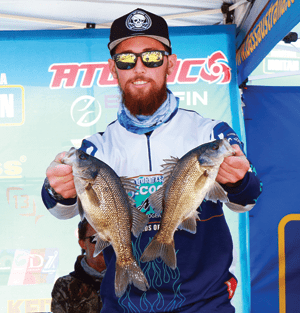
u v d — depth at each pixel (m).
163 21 2.33
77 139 3.66
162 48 2.29
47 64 3.70
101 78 3.71
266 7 2.96
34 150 3.63
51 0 3.53
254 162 4.07
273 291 3.92
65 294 3.05
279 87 4.17
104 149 2.40
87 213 1.62
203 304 1.98
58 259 3.54
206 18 3.90
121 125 2.42
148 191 2.24
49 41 3.71
